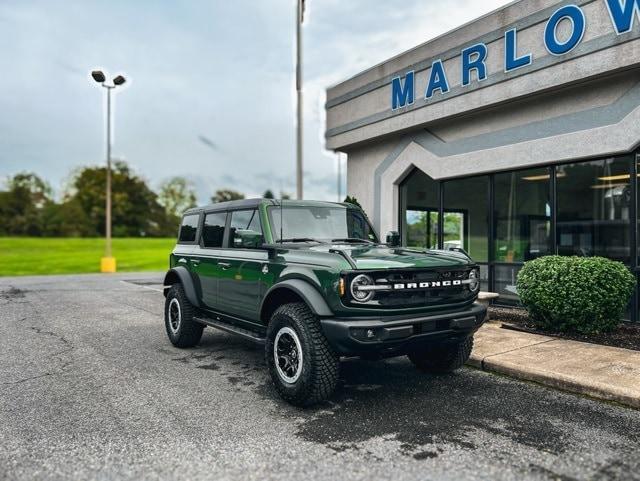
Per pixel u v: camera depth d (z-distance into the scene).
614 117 7.75
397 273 4.54
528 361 5.75
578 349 6.32
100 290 15.78
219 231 6.42
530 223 9.32
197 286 6.73
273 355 4.88
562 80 8.00
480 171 9.83
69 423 4.20
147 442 3.80
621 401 4.65
